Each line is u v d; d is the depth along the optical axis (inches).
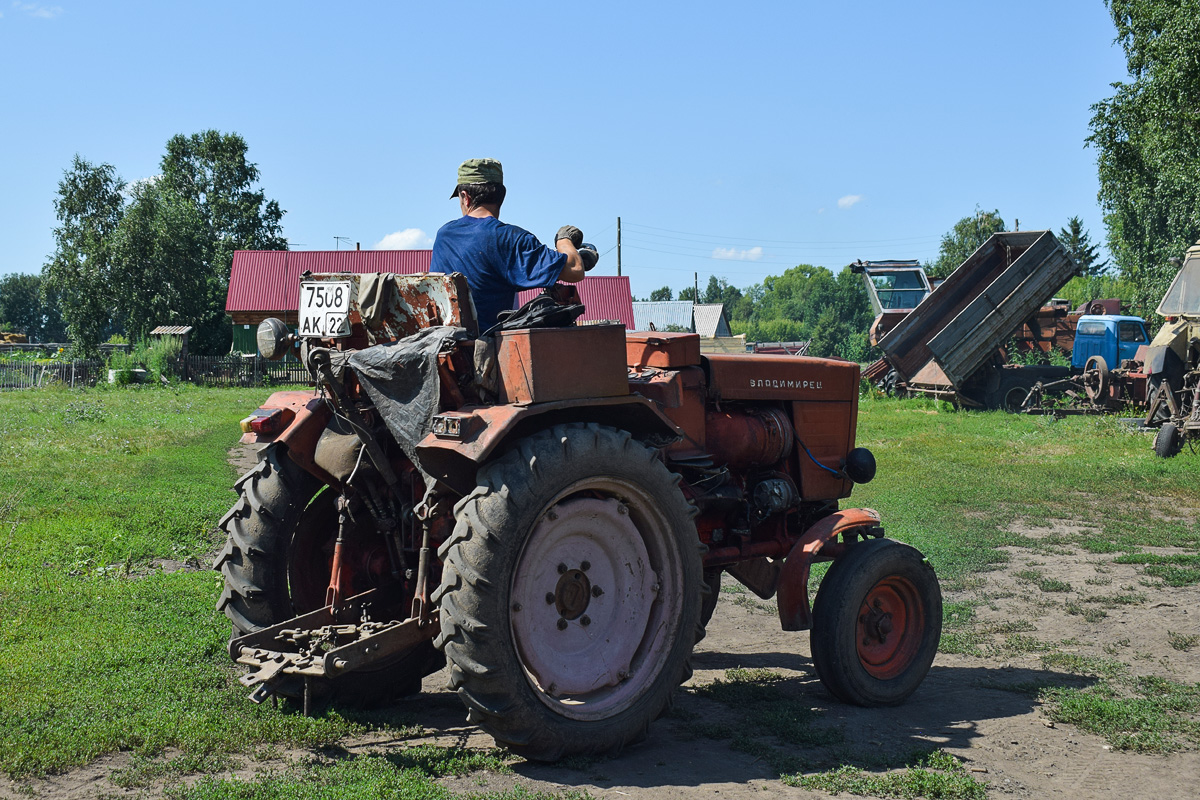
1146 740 156.7
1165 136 959.0
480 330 162.1
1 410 797.2
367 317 148.0
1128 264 1391.5
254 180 2378.2
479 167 166.4
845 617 177.2
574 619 149.5
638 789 132.3
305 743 145.3
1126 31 1032.8
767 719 165.6
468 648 133.0
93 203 2094.0
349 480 156.2
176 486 403.5
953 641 222.4
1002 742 158.9
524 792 127.0
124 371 1333.7
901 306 1151.6
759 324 5024.6
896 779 137.3
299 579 172.2
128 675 165.9
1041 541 334.6
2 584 229.0
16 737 134.6
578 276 163.0
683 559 157.4
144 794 121.2
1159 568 290.8
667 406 173.5
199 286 1973.4
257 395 1164.5
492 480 138.3
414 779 129.0
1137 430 639.8
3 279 4682.6
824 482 208.5
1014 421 783.7
